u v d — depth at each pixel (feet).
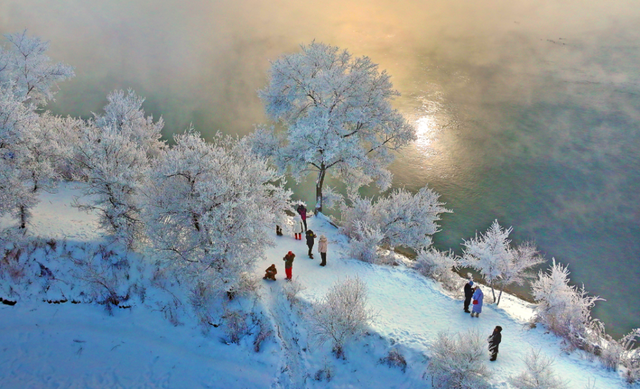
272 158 74.59
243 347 43.21
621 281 72.08
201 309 46.52
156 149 79.36
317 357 42.70
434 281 56.95
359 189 100.94
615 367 39.93
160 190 45.78
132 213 52.13
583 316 46.26
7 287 45.75
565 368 39.86
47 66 76.18
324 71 66.49
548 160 117.50
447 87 174.70
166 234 44.93
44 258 48.57
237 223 45.52
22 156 48.14
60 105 142.10
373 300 49.88
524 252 53.36
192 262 46.29
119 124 75.92
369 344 43.14
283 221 56.75
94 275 47.85
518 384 35.47
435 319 47.21
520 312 52.49
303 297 48.19
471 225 87.61
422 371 39.75
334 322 42.39
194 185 45.14
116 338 43.68
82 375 39.73
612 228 87.45
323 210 91.97
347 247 64.69
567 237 84.48
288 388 39.81
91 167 50.31
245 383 39.70
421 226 67.62
